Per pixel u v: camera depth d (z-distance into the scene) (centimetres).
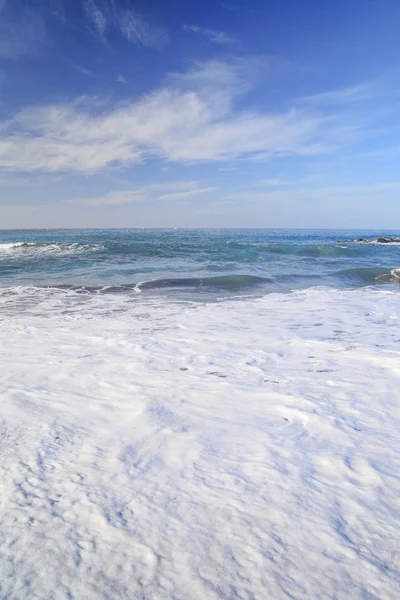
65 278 1280
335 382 395
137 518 196
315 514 199
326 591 155
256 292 1089
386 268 1518
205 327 671
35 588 155
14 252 2147
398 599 151
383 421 306
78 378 410
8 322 704
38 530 187
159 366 453
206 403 343
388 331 637
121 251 2189
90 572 164
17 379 406
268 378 409
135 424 302
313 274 1453
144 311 820
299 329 654
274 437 280
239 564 168
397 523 193
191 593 154
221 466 243
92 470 238
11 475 232
